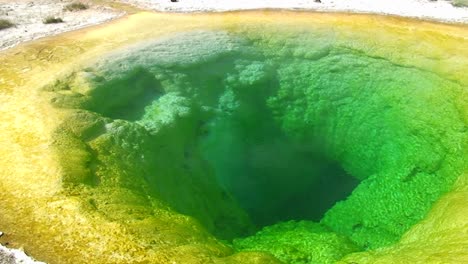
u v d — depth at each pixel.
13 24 29.03
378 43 25.81
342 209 23.16
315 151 25.77
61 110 20.94
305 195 24.61
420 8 29.53
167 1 31.33
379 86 24.83
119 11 30.33
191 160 22.33
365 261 16.77
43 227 15.77
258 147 25.16
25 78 23.09
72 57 24.70
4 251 14.87
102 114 22.11
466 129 21.78
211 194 21.95
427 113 23.14
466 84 23.03
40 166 18.08
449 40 25.86
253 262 16.14
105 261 14.70
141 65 24.25
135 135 20.92
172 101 23.39
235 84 25.17
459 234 16.41
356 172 24.78
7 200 16.81
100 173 18.39
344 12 29.00
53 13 30.67
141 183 19.03
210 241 17.23
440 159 21.84
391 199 22.17
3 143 19.20
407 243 17.77
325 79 25.59
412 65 24.66
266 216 23.47
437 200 20.03
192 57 24.98
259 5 30.08
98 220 16.11
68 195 16.97
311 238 20.61
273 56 26.00
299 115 25.53
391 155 23.50
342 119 25.17
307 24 27.36
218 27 27.11
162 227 16.52
